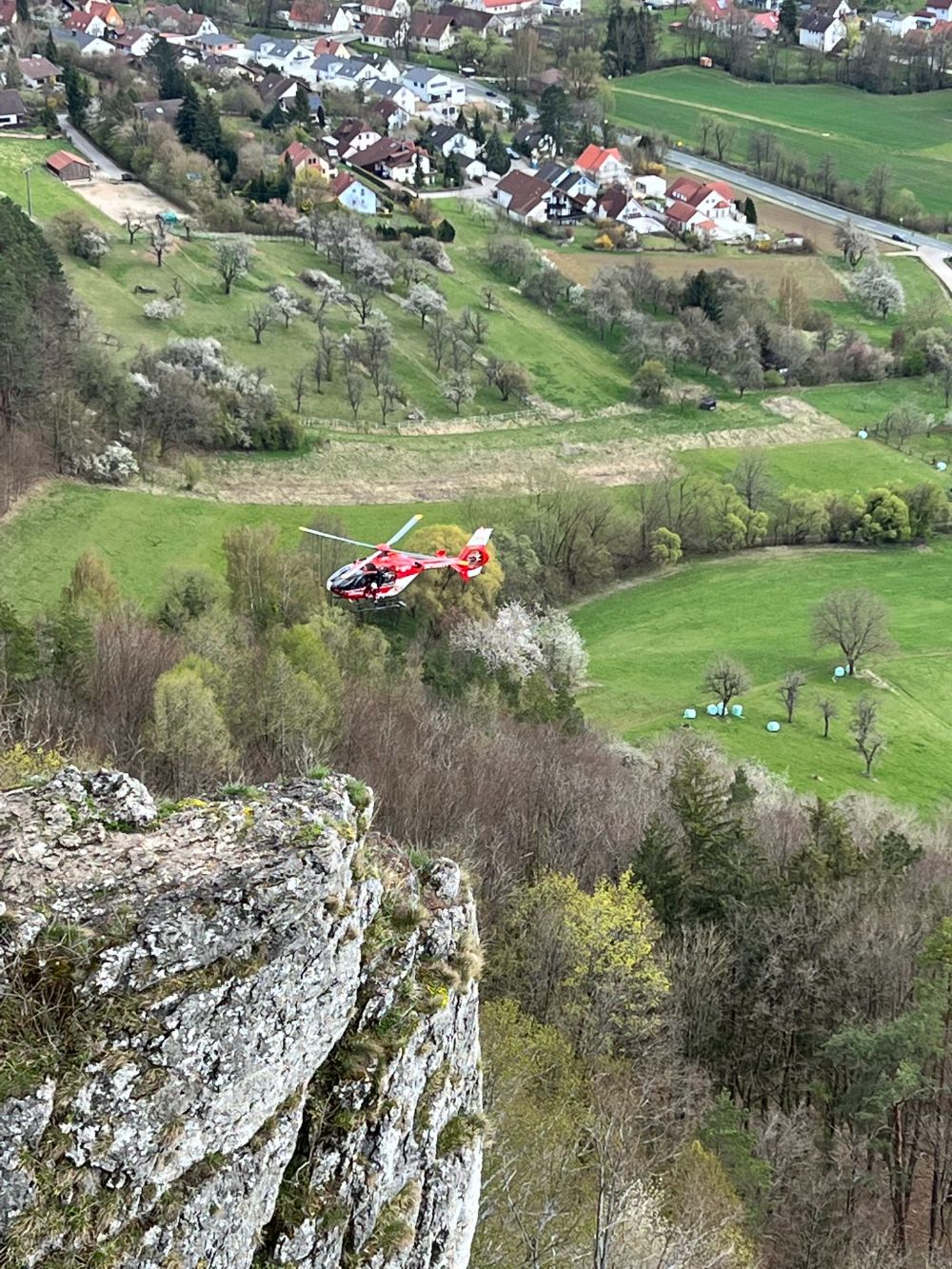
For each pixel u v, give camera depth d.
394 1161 20.48
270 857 19.52
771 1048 50.91
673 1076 46.06
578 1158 37.72
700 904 54.00
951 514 126.88
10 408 106.31
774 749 90.56
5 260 116.50
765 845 62.97
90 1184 17.02
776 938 51.59
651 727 92.12
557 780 63.78
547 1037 41.72
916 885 58.78
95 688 64.00
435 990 21.66
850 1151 44.47
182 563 99.50
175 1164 17.77
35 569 94.44
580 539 115.06
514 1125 34.72
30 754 46.69
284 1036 18.88
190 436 119.56
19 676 60.00
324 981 19.31
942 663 105.62
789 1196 43.31
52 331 116.00
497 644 94.25
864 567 120.81
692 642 107.25
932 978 45.66
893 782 88.69
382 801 58.69
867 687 101.25
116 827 20.00
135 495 106.88
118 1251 17.00
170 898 18.69
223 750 58.03
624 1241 33.22
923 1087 44.00
